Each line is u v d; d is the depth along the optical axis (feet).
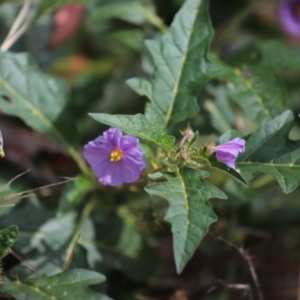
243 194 3.96
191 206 3.53
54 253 3.87
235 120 4.25
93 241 3.94
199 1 3.85
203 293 4.13
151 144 3.73
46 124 3.95
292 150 3.69
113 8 4.21
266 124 3.71
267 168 3.68
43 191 4.11
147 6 4.28
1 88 3.92
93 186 3.94
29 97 3.95
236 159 3.70
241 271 4.11
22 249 3.86
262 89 4.02
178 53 3.84
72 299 3.65
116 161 3.66
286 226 4.15
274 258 4.18
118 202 4.05
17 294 3.66
